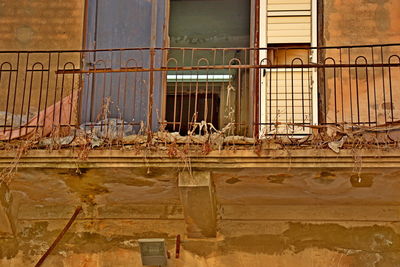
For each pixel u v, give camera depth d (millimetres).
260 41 8656
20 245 7723
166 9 8883
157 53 8547
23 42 8766
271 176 7094
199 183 7008
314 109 8273
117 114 8352
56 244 7664
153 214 7707
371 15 8555
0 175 7188
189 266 7445
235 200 7578
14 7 8922
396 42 8430
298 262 7395
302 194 7395
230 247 7488
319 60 8461
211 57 9430
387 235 7441
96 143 7152
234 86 9125
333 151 6859
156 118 8281
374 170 6898
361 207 7555
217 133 7121
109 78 8523
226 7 9602
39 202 7809
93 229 7707
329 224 7516
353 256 7387
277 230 7523
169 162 6996
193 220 7371
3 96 8547
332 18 8578
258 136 7406
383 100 8164
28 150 7145
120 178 7258
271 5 8758
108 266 7555
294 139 7035
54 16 8852
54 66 8625
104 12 8828
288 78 8453
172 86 9289
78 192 7594
